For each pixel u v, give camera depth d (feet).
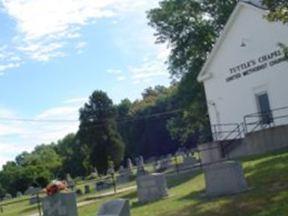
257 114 128.36
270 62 124.26
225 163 59.16
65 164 395.14
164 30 179.01
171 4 177.17
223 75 137.59
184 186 81.76
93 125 319.27
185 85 180.55
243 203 51.65
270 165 73.15
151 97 442.09
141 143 420.36
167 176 106.42
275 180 60.13
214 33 175.63
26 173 364.58
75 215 68.95
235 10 129.08
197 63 177.27
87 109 322.14
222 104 138.72
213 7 175.94
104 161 312.50
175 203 62.44
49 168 400.26
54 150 487.61
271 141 107.55
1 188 366.22
